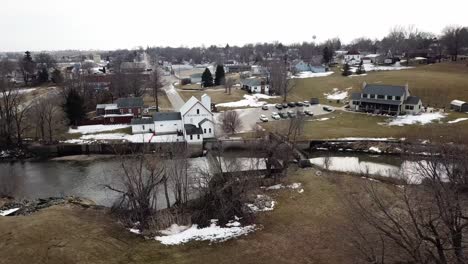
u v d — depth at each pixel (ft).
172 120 266.36
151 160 168.04
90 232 119.34
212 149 233.96
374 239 107.86
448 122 270.87
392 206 122.21
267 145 186.91
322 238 118.32
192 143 236.84
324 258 107.04
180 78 592.60
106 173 203.92
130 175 153.17
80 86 355.77
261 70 555.69
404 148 219.41
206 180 142.41
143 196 134.92
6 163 228.22
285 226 128.67
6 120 260.01
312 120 298.76
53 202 157.79
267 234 123.24
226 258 108.68
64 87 349.00
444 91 346.13
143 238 120.57
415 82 381.60
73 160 230.48
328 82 442.91
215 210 137.08
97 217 133.49
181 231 127.24
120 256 107.96
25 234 115.65
